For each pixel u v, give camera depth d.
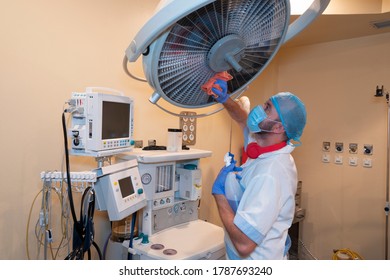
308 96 2.96
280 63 3.16
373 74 2.55
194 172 1.83
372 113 2.56
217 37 0.71
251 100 2.94
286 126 1.10
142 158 1.52
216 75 0.83
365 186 2.60
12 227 1.39
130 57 0.73
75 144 1.27
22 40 1.38
